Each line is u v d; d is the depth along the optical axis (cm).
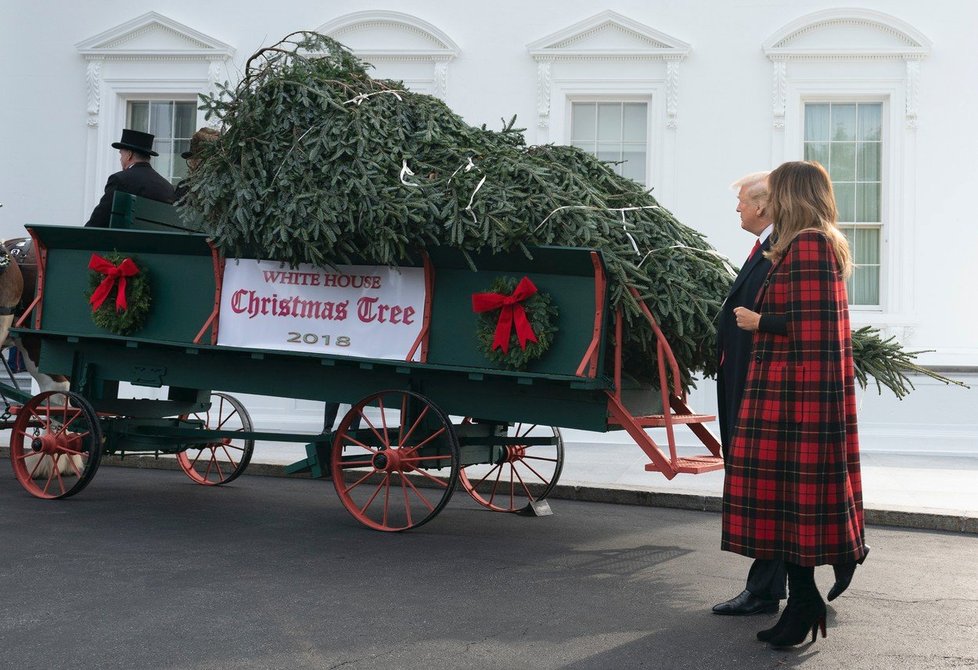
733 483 445
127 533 665
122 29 1388
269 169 669
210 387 739
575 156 700
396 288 676
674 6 1301
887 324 1249
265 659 409
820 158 1295
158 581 535
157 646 423
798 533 426
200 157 700
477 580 556
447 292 664
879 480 971
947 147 1253
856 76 1270
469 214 623
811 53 1270
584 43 1315
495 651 427
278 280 704
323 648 425
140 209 774
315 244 647
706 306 621
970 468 1068
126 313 734
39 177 1409
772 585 494
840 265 445
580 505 852
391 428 698
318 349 692
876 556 665
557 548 655
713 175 1294
